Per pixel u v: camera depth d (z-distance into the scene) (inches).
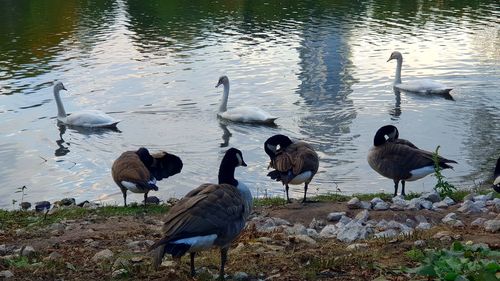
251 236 429.1
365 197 589.0
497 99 1071.0
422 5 1845.5
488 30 1539.1
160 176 568.7
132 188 542.6
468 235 403.9
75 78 1189.1
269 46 1390.3
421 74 1222.9
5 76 1205.7
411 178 573.9
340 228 452.1
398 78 1136.2
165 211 544.1
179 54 1332.4
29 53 1362.0
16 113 1024.2
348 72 1217.4
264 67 1237.7
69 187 729.0
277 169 543.5
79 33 1530.5
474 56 1326.3
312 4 1860.2
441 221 476.7
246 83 1148.5
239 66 1242.0
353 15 1708.9
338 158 804.0
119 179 548.7
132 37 1481.3
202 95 1090.7
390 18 1673.2
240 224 323.6
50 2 1924.2
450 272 315.3
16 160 826.8
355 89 1122.0
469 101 1063.6
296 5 1845.5
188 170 773.9
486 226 427.5
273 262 364.5
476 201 526.6
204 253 399.5
